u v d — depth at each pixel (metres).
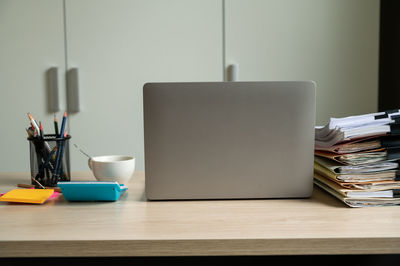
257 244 0.63
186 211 0.80
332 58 2.41
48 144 1.01
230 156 0.87
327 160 0.95
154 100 0.85
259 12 2.37
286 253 0.64
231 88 0.85
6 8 2.33
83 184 0.86
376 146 0.83
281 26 2.38
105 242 0.64
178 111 0.86
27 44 2.36
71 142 2.41
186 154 0.87
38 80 2.38
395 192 0.82
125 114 2.41
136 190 1.01
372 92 2.44
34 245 0.64
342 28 2.39
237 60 2.40
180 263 1.17
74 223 0.73
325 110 2.45
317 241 0.63
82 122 2.41
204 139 0.86
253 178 0.88
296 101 0.86
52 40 2.36
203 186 0.88
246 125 0.86
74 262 1.17
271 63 2.40
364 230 0.67
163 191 0.88
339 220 0.73
